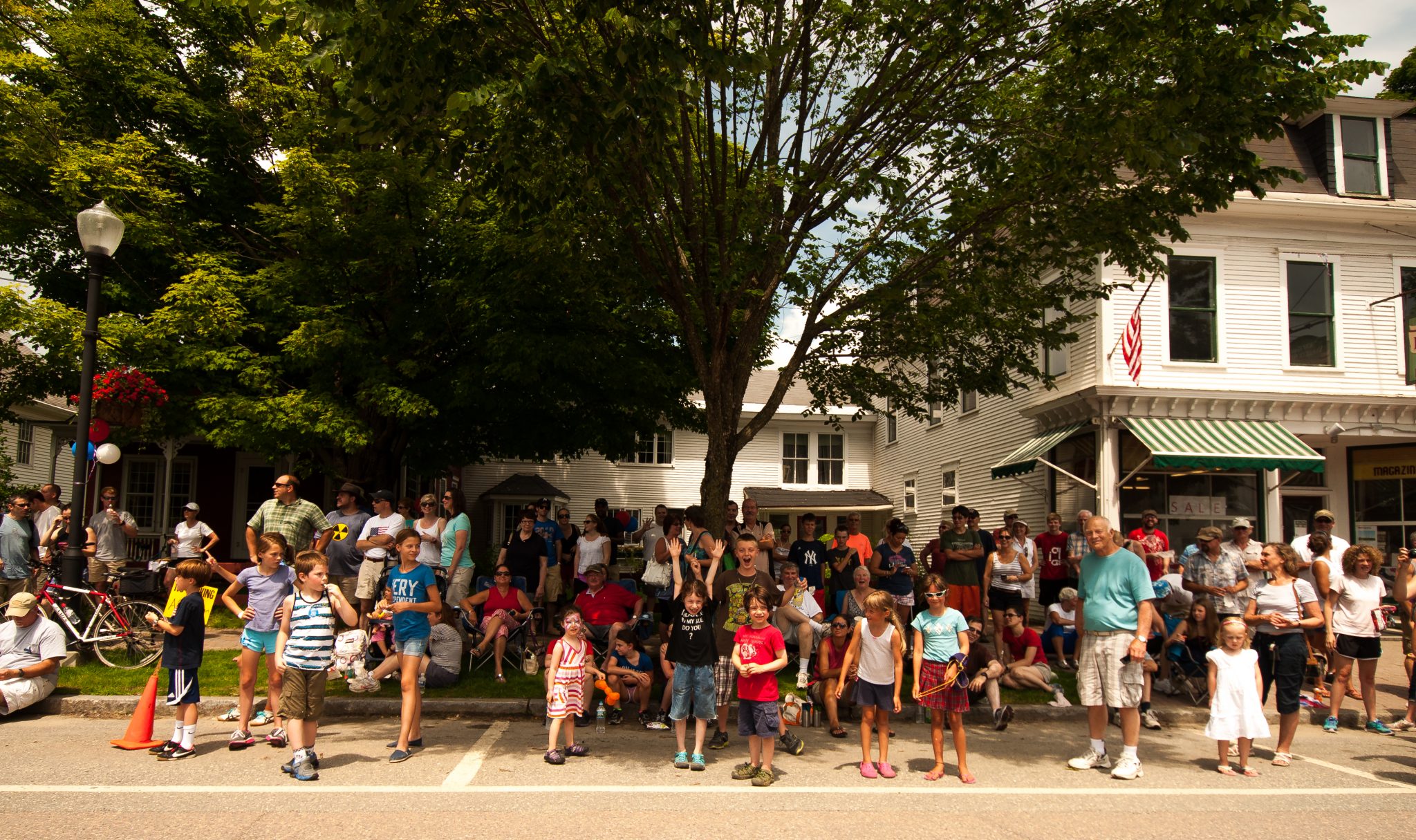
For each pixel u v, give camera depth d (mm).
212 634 12359
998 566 11516
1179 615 10852
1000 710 9000
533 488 26141
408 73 7305
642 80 7145
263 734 7820
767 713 6555
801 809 5922
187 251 14023
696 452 28719
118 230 9945
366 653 9680
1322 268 15891
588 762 7199
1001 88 10430
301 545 9297
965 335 11812
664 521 10570
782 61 10258
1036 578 14391
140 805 5637
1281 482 15055
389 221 13070
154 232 13242
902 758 7703
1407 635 9555
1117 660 7113
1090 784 6820
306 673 6434
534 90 7020
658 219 10695
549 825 5395
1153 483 15734
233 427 12609
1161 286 15367
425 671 9430
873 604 6859
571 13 8211
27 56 12828
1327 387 15602
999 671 9094
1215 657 7406
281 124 14414
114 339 12281
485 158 8367
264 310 13758
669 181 9469
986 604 11688
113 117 14203
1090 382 15500
